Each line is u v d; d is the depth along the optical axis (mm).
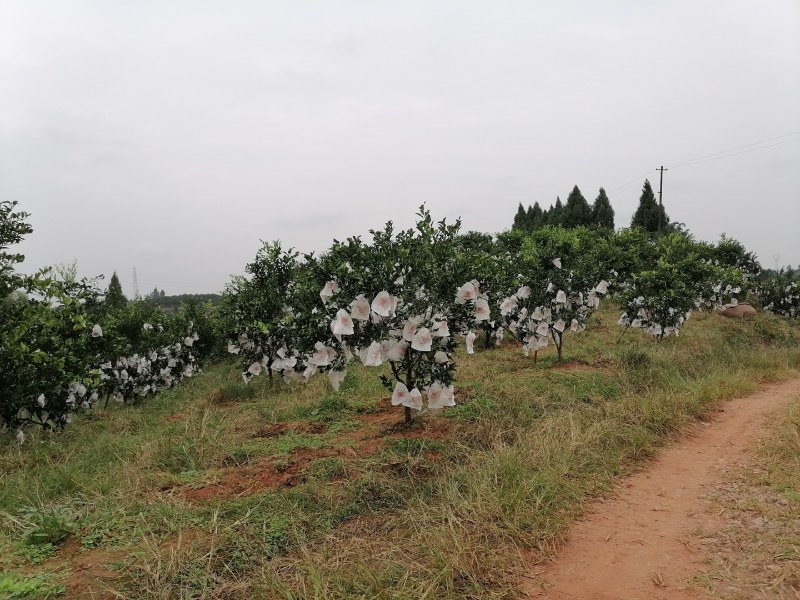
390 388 6133
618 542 3949
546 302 10297
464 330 5879
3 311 6934
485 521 3975
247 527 3896
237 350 10477
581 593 3291
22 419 6918
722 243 25062
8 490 4762
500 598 3203
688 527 4133
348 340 5758
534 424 6238
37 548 3623
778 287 24078
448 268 5785
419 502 4277
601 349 11820
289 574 3393
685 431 6758
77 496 4637
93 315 9852
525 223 36719
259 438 6348
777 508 4227
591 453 5512
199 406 9188
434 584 3160
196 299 15453
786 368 11148
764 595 3119
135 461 5590
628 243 19469
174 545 3658
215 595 3160
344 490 4535
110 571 3324
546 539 3912
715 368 10250
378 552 3623
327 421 6969
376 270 5582
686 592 3238
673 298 12312
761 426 6742
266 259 9922
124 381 11031
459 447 5512
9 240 6992
